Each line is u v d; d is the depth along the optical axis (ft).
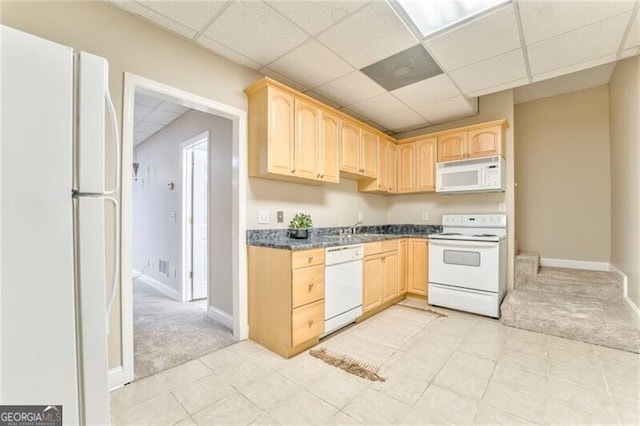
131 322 6.18
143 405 5.37
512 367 6.70
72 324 3.22
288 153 8.28
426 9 6.04
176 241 12.71
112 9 5.98
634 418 4.99
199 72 7.38
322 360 7.07
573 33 6.71
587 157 13.01
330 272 8.26
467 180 11.31
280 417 5.06
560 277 10.96
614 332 7.64
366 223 13.64
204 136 10.78
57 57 3.14
